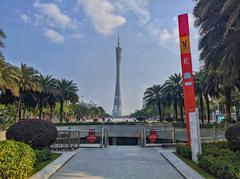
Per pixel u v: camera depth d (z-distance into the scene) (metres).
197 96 51.78
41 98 62.06
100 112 167.00
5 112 59.06
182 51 14.31
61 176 10.37
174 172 11.04
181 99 61.66
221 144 16.97
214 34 18.67
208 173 10.13
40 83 55.56
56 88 64.31
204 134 31.36
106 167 12.24
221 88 39.22
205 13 18.22
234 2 14.80
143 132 23.56
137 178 9.92
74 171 11.34
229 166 8.45
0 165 7.77
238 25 16.62
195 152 13.03
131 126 42.66
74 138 21.08
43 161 13.33
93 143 24.12
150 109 110.62
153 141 23.72
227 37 17.80
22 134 14.26
